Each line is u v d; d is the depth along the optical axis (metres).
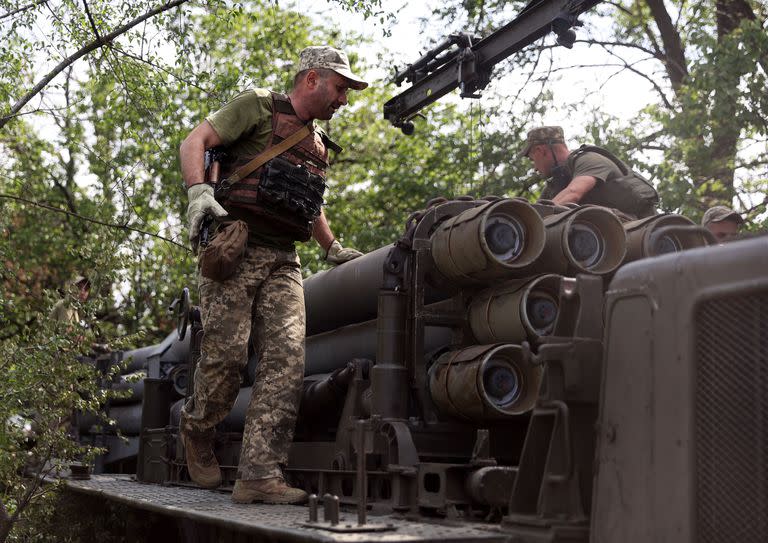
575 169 4.99
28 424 6.05
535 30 5.61
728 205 13.10
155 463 5.43
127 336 6.14
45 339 5.68
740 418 2.06
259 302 4.09
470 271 3.26
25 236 17.55
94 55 9.75
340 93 4.13
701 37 11.79
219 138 3.99
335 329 4.63
